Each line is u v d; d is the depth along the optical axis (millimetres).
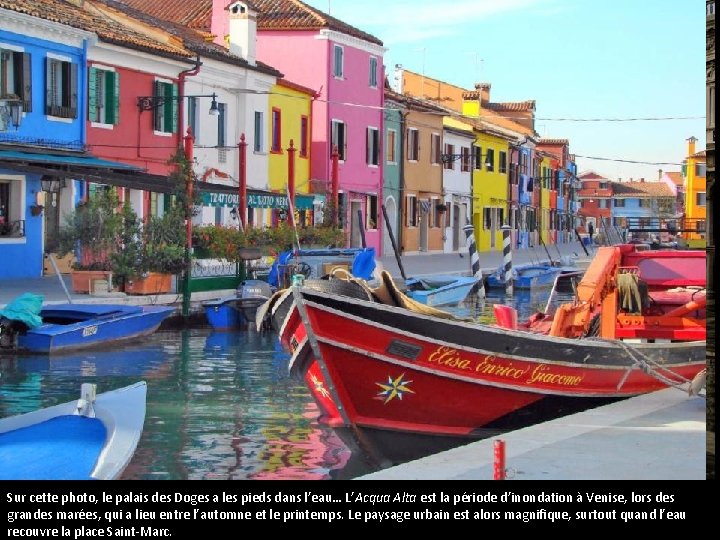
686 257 15555
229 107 39969
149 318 23438
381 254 54031
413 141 57875
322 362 12328
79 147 31359
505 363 12664
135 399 13008
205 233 28109
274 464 12398
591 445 9766
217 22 44656
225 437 13742
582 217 122938
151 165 34875
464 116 66625
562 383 13125
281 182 44219
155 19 40188
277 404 16078
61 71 30781
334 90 49031
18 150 28484
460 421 12758
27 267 29484
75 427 11492
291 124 45281
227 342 23375
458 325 12383
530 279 41469
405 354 12328
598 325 15594
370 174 52781
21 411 15516
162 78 35375
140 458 12484
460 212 65188
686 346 14141
